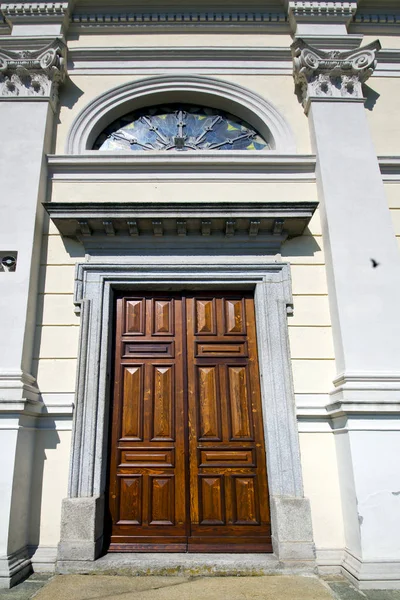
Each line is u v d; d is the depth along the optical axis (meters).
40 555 3.77
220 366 4.52
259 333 4.50
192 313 4.70
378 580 3.37
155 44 5.85
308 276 4.67
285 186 5.04
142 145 5.58
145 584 3.39
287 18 5.95
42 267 4.65
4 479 3.66
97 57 5.71
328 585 3.44
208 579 3.52
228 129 5.73
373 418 3.82
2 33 5.95
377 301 4.32
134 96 5.55
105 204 4.45
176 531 4.02
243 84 5.63
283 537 3.78
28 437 3.97
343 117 5.16
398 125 5.51
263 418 4.32
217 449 4.27
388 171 5.17
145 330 4.63
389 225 4.64
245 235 4.76
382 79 5.77
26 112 5.10
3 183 4.71
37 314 4.48
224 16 5.93
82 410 4.12
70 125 5.31
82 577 3.55
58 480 4.00
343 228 4.60
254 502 4.14
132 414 4.35
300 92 5.59
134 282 4.60
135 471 4.19
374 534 3.52
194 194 4.98
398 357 4.13
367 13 6.14
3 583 3.35
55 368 4.31
